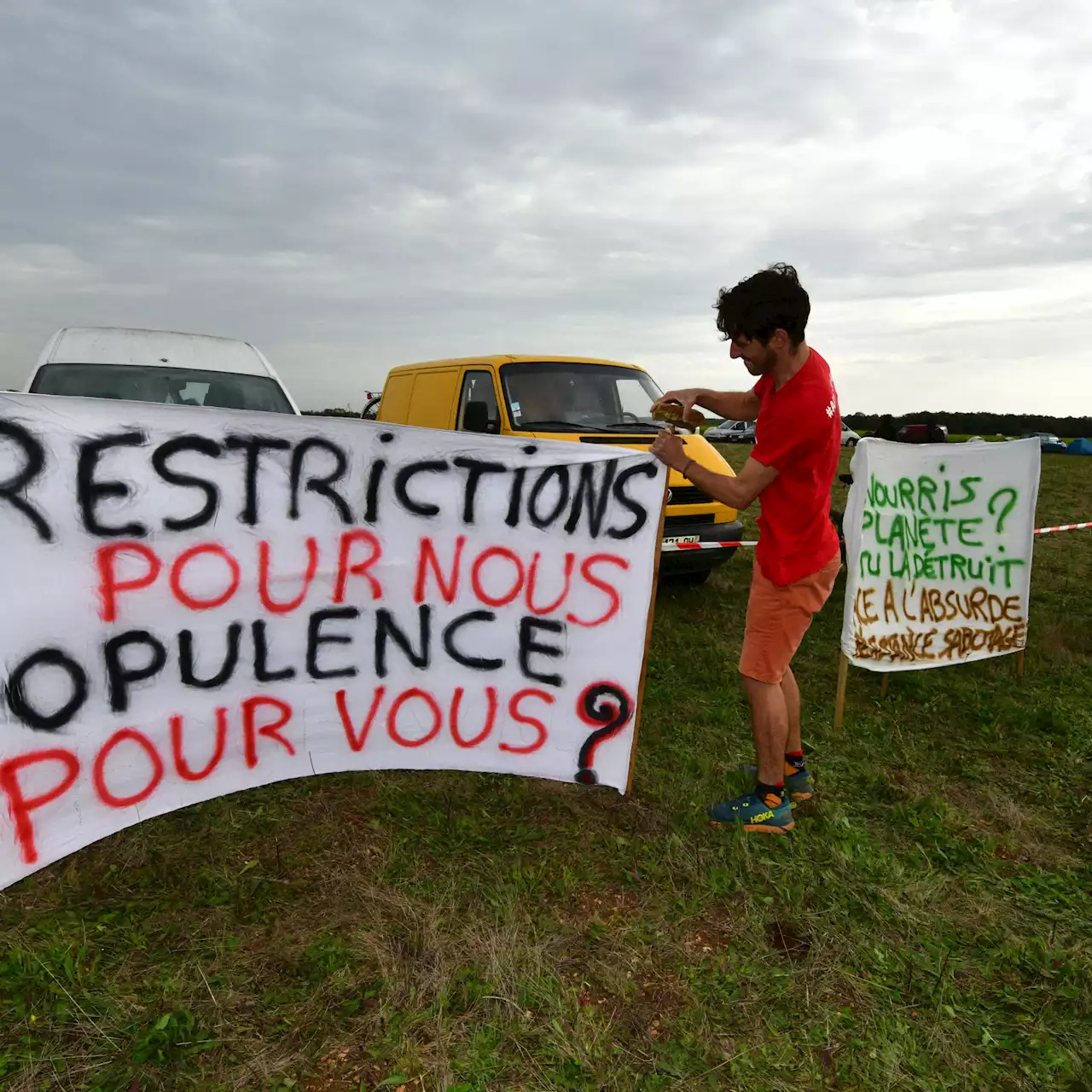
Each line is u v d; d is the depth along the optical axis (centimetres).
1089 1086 188
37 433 223
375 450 264
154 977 210
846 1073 189
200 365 571
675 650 513
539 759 293
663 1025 202
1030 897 259
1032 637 557
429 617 278
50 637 229
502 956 219
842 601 657
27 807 230
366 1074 184
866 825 304
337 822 287
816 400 257
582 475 281
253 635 258
